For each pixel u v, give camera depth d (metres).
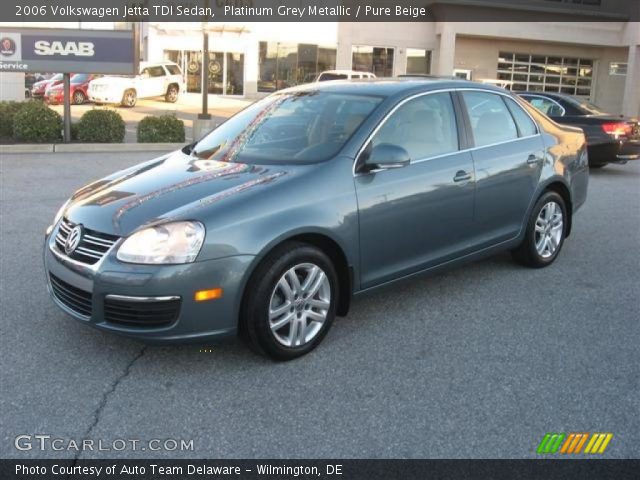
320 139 4.49
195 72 31.36
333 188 4.12
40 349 4.16
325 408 3.50
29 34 13.30
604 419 3.41
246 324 3.83
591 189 10.55
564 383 3.79
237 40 31.08
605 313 4.89
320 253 4.05
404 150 4.28
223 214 3.72
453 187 4.82
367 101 4.69
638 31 33.75
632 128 11.98
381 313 4.84
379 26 32.41
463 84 5.25
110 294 3.64
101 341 4.29
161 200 3.94
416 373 3.90
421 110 4.81
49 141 13.77
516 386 3.75
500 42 34.19
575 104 12.25
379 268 4.45
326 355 4.13
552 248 6.00
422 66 33.50
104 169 11.09
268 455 3.10
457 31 32.25
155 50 30.72
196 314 3.64
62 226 4.14
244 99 31.16
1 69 13.30
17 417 3.38
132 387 3.70
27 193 8.95
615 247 6.83
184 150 5.14
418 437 3.24
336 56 32.31
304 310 4.04
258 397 3.61
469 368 3.97
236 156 4.61
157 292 3.57
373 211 4.30
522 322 4.70
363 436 3.25
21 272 5.63
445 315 4.81
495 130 5.40
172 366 3.96
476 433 3.28
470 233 5.09
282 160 4.39
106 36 13.59
